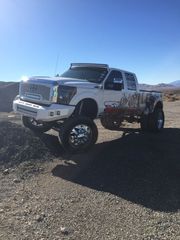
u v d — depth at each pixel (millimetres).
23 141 5070
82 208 3408
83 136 4992
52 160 4824
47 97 5008
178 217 3271
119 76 6020
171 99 24531
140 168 4426
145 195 3734
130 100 6270
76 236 2896
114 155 4887
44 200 3578
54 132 6430
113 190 3855
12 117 9555
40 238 2846
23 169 4449
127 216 3270
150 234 2949
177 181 4098
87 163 4672
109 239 2861
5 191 3803
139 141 5773
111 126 6402
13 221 3111
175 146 5582
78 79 5613
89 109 5492
